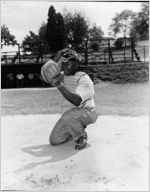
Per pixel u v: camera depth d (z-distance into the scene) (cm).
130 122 450
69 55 374
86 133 375
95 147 368
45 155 355
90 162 334
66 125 365
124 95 521
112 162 332
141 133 409
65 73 375
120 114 485
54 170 318
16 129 427
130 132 408
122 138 392
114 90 518
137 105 510
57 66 343
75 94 347
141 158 341
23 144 387
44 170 323
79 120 362
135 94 525
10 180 311
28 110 507
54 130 382
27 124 449
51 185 297
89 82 363
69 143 392
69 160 341
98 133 413
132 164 335
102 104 523
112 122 450
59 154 357
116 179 309
